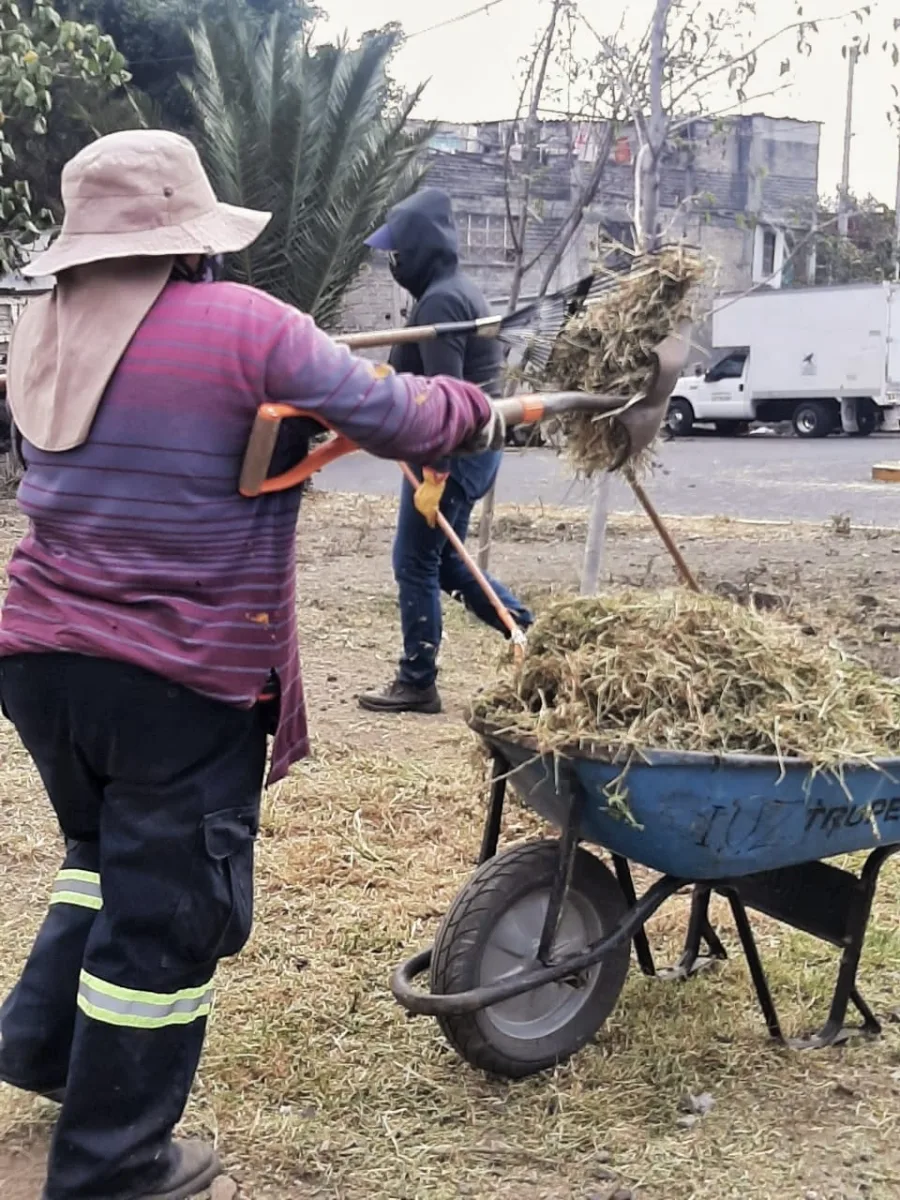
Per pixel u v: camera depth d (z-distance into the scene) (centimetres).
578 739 312
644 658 330
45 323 271
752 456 2281
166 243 255
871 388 2747
